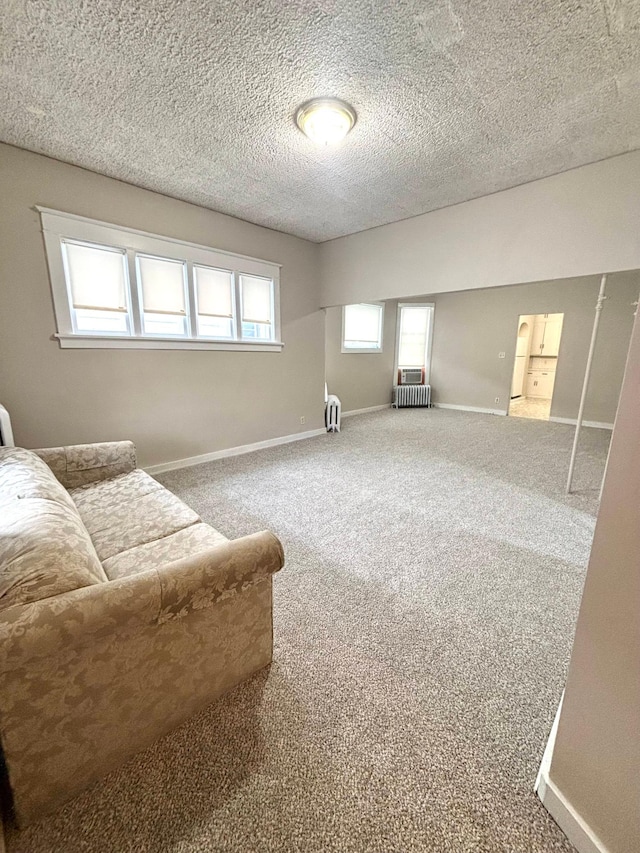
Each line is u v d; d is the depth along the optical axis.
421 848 0.88
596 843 0.82
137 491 2.07
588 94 1.90
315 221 3.81
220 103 1.97
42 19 1.43
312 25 1.47
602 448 4.52
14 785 0.87
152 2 1.37
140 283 3.20
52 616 0.81
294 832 0.91
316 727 1.16
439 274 3.53
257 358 4.21
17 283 2.58
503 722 1.19
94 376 3.03
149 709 1.06
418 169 2.70
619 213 2.54
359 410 7.14
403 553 2.18
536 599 1.78
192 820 0.93
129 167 2.71
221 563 1.08
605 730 0.79
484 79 1.79
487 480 3.39
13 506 1.25
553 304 6.15
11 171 2.46
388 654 1.45
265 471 3.61
